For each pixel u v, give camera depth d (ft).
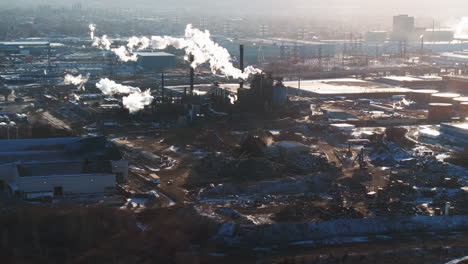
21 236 221.25
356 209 269.03
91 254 211.61
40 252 210.59
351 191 301.43
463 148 397.80
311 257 221.25
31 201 269.64
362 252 228.43
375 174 333.83
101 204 266.77
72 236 222.69
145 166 344.08
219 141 398.42
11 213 242.58
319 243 236.63
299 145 368.68
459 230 255.70
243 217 255.09
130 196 284.61
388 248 233.14
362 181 318.45
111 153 322.96
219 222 246.27
